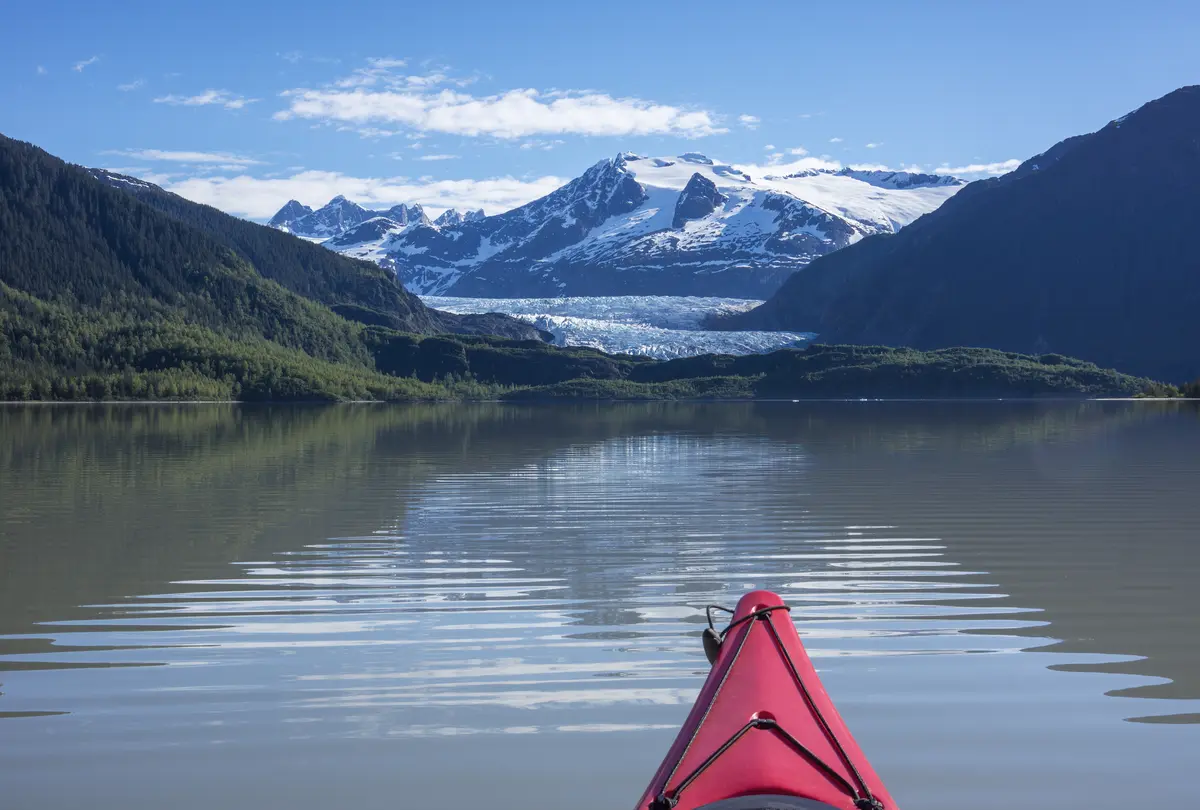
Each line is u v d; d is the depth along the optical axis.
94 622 12.21
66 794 7.64
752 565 15.55
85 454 36.66
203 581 14.50
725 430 54.75
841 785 5.42
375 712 9.19
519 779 7.85
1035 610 12.62
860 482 26.78
